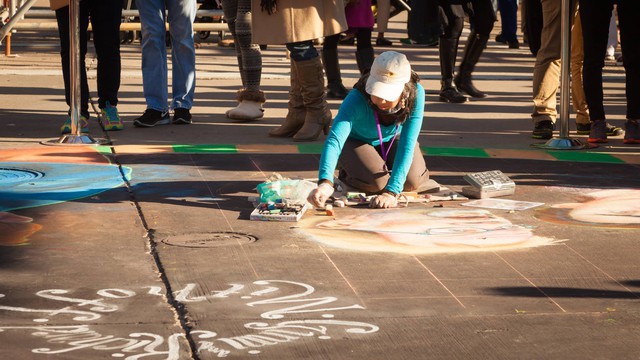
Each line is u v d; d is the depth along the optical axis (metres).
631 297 5.08
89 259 5.59
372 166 7.26
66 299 4.90
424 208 6.98
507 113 11.95
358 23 12.45
